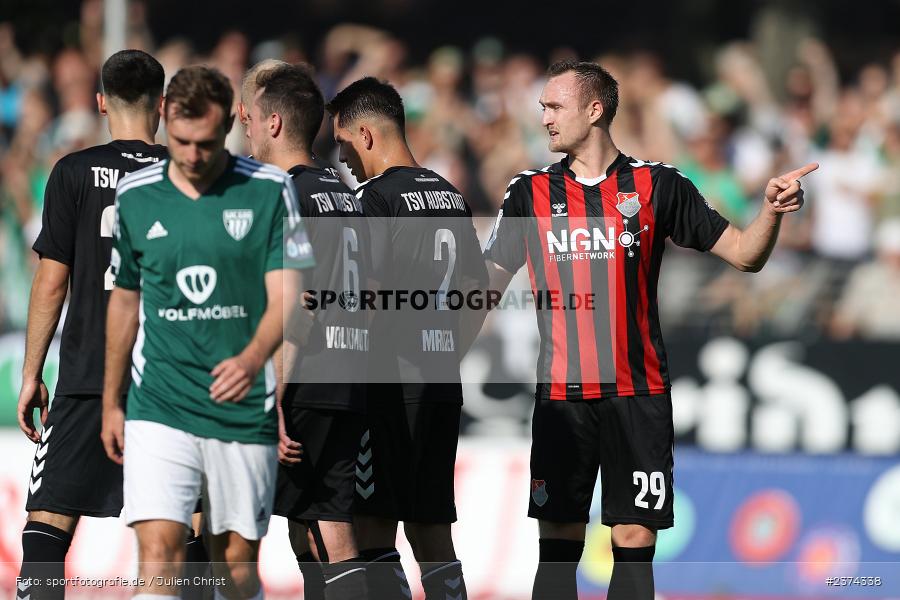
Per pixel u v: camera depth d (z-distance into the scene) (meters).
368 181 18.94
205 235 14.67
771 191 17.06
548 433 18.20
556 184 18.41
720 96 40.16
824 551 27.66
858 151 37.97
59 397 17.58
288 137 17.62
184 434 14.74
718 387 28.66
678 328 31.53
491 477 27.48
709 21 42.56
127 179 14.98
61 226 17.41
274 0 42.62
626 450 17.91
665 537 27.83
